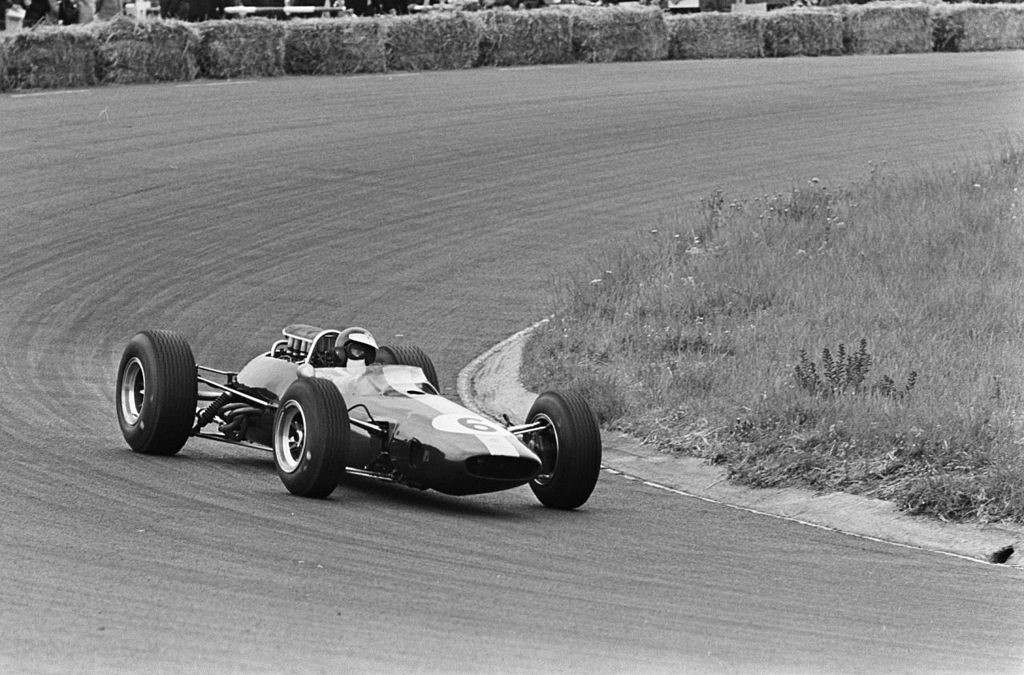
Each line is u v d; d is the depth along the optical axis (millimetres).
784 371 38312
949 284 43969
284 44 98000
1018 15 125125
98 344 45719
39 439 31844
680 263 50906
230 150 74500
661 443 36375
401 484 30562
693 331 43719
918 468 31188
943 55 118562
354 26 100062
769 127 83938
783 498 32000
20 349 44031
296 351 31891
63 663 16375
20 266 55000
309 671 16703
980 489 29516
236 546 22969
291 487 27547
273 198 66438
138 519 24453
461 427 27484
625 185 70312
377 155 75000
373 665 17094
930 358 37688
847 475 31844
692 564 24891
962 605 23109
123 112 82062
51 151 72375
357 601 20141
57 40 88625
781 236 52688
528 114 86125
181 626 18219
